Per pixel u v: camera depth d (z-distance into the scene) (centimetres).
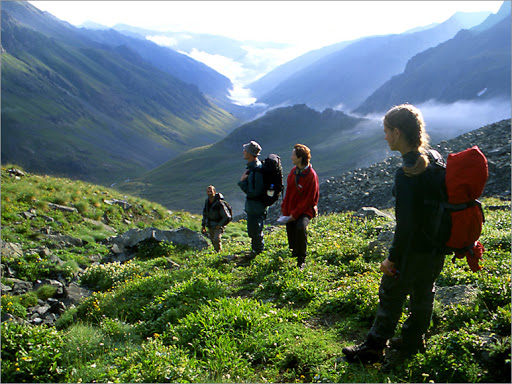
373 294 586
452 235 349
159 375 454
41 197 2086
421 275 387
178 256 1577
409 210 359
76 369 526
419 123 361
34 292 1125
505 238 826
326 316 607
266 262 885
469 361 385
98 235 1878
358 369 419
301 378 436
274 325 573
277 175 973
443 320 496
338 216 1502
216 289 777
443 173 354
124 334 669
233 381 446
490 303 514
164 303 755
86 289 1252
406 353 426
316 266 816
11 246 1417
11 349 549
